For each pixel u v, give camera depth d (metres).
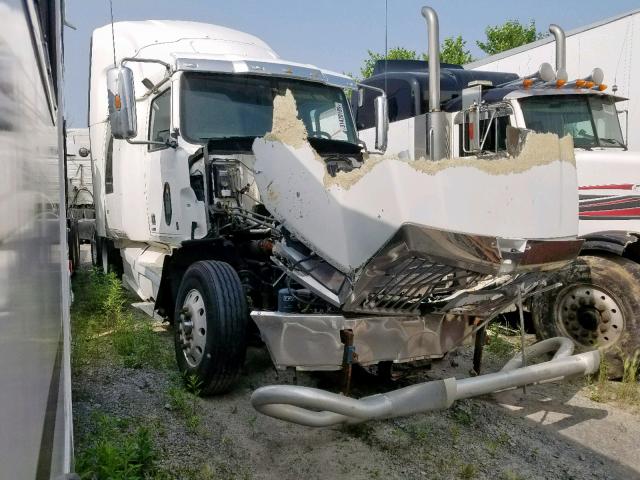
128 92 5.03
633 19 8.43
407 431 4.18
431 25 7.33
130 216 7.16
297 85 6.08
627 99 7.86
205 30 7.45
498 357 5.71
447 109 9.24
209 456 3.75
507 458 3.89
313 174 3.93
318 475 3.59
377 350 3.98
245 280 4.79
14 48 1.18
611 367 5.29
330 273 3.92
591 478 3.70
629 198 6.20
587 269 5.40
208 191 5.08
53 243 2.07
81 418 4.10
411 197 3.41
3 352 0.93
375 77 10.67
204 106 5.61
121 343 5.62
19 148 1.20
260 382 4.82
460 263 3.46
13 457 0.96
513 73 10.53
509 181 3.59
